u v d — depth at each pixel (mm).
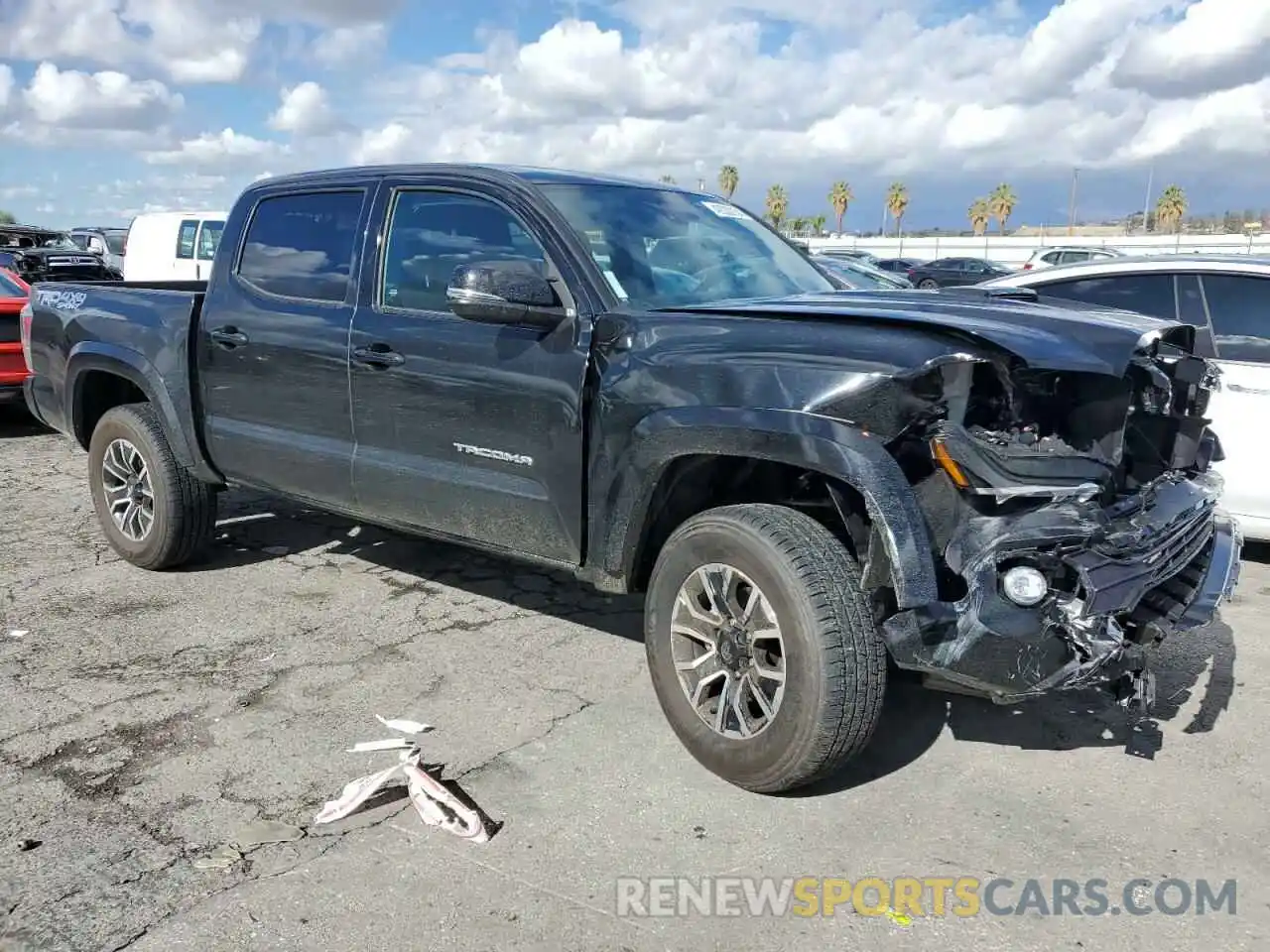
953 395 2822
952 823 3072
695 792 3232
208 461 5004
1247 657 4332
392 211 4238
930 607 2777
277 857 2871
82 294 5484
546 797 3199
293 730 3635
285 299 4531
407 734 3594
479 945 2525
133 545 5293
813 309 3266
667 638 3367
